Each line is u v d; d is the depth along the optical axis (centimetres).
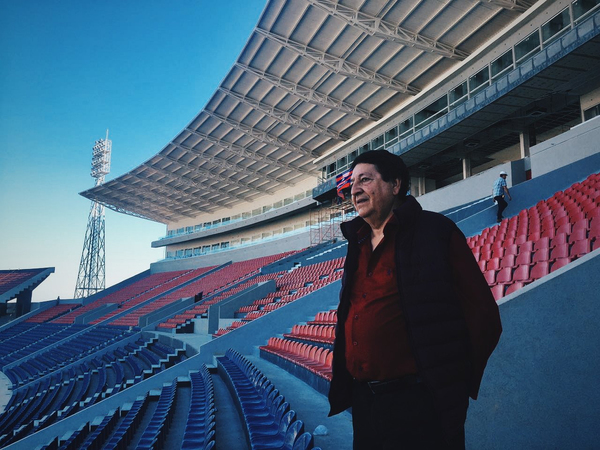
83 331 2838
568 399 309
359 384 160
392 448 146
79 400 1227
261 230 3806
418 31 1812
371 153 172
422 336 144
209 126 2972
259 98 2533
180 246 4678
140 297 3450
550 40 1516
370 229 176
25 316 3831
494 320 147
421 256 151
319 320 1045
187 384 1014
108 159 5438
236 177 3616
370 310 155
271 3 1894
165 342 1756
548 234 832
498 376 308
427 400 144
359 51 2008
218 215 4403
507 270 695
